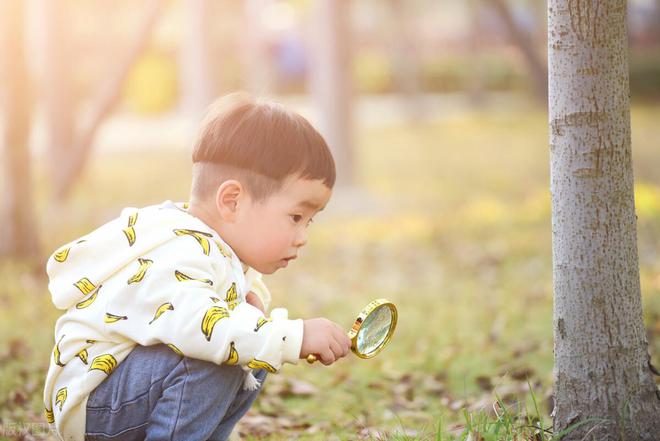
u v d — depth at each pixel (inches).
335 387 177.0
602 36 104.1
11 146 314.5
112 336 93.0
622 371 106.5
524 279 295.3
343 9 492.4
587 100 104.7
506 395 157.9
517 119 983.6
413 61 1014.4
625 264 106.7
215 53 657.6
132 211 100.2
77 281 95.6
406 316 246.7
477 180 571.2
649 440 106.7
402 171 622.8
